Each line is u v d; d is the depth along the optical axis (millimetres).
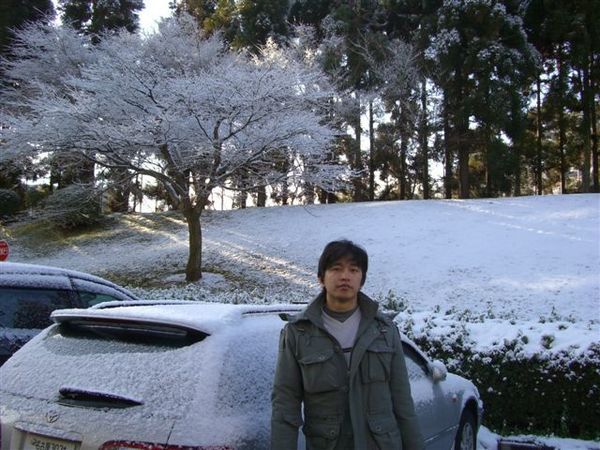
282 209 32719
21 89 30797
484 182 44344
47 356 3449
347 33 36312
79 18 39688
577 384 6523
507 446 6137
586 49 32469
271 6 38250
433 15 34500
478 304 17250
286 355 2996
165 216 34844
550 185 51500
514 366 6773
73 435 2947
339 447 2887
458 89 33125
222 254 25891
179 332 3199
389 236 25156
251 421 2945
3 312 5379
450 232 24625
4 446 3180
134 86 18828
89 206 31766
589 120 35125
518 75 31594
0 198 35281
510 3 34094
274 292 20531
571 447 6117
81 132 19250
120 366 3141
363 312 3107
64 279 6031
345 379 2943
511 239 22672
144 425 2828
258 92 19234
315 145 21234
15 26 34938
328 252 3107
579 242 21344
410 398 3082
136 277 24562
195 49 27203
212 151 20141
